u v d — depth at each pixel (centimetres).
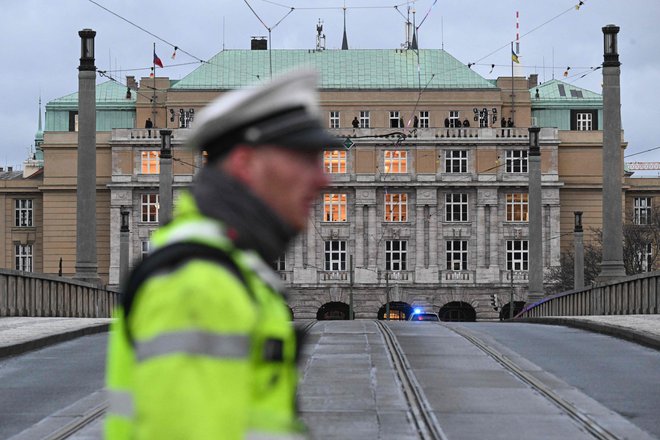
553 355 5259
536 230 11612
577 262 12569
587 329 7100
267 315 673
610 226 8469
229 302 643
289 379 683
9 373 4469
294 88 713
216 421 614
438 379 4203
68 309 8644
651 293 7600
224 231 687
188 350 623
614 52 8231
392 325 7738
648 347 5691
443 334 6588
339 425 3120
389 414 3328
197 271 646
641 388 4019
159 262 654
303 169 707
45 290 8050
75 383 4141
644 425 3206
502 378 4256
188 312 631
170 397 613
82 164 8175
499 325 7912
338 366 4628
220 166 708
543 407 3506
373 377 4247
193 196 703
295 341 702
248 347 647
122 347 658
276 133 702
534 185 11606
